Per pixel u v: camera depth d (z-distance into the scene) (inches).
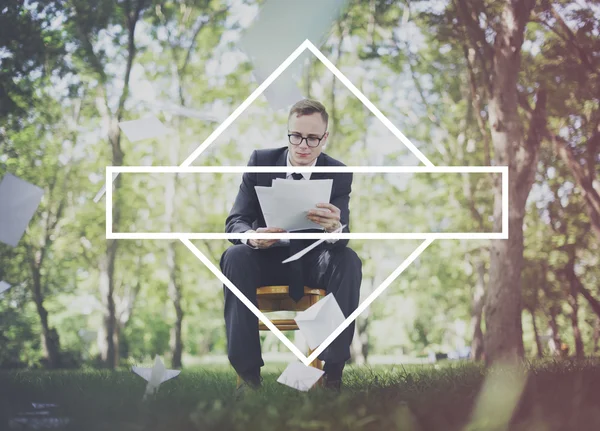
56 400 102.6
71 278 719.1
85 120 600.1
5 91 449.7
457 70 495.8
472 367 162.9
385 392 102.3
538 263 473.1
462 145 548.1
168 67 605.0
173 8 586.2
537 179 464.1
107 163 642.2
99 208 653.3
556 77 352.5
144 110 596.7
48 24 433.1
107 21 507.5
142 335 913.5
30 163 578.9
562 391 93.2
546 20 352.8
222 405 88.0
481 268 563.5
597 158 364.2
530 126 341.7
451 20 369.4
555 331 489.7
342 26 467.8
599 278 470.0
